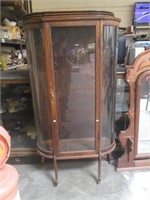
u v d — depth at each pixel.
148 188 1.50
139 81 1.49
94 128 1.51
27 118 1.87
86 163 1.80
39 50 1.32
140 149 1.68
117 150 1.80
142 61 1.46
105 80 1.43
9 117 1.86
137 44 1.90
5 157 0.92
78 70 1.38
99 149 1.49
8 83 1.68
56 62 1.33
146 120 1.64
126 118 1.70
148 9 4.33
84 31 1.27
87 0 4.53
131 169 1.69
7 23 2.79
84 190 1.51
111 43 1.37
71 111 1.49
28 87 1.91
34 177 1.66
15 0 2.62
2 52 2.91
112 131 1.64
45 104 1.46
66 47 1.31
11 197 0.92
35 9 4.52
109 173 1.67
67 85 1.41
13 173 0.97
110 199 1.42
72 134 1.56
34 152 1.78
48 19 1.19
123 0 4.52
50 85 1.34
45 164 1.82
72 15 1.18
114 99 1.57
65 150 1.50
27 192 1.51
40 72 1.38
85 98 1.46
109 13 1.25
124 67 1.63
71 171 1.71
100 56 1.29
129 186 1.53
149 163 1.69
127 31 2.37
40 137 1.62
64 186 1.56
